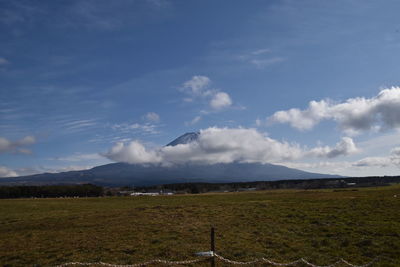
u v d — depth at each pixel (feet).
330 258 76.95
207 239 92.84
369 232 97.91
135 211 160.56
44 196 591.37
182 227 110.93
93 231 109.70
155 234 100.27
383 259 75.46
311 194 280.72
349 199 187.62
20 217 158.20
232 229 107.65
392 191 262.88
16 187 590.55
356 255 78.79
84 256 78.28
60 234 107.24
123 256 77.30
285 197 250.16
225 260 73.77
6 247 91.71
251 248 84.07
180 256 76.79
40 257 79.30
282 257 77.77
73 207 216.95
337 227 105.81
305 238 94.58
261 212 144.56
